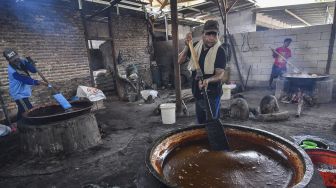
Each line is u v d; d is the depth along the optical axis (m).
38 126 3.54
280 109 5.39
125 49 8.63
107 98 7.80
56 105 4.18
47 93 6.11
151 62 10.02
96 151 3.70
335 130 4.00
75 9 6.72
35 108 3.92
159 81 9.96
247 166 1.67
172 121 4.89
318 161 2.06
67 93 6.64
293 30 7.10
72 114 3.71
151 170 1.37
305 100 5.75
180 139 2.00
